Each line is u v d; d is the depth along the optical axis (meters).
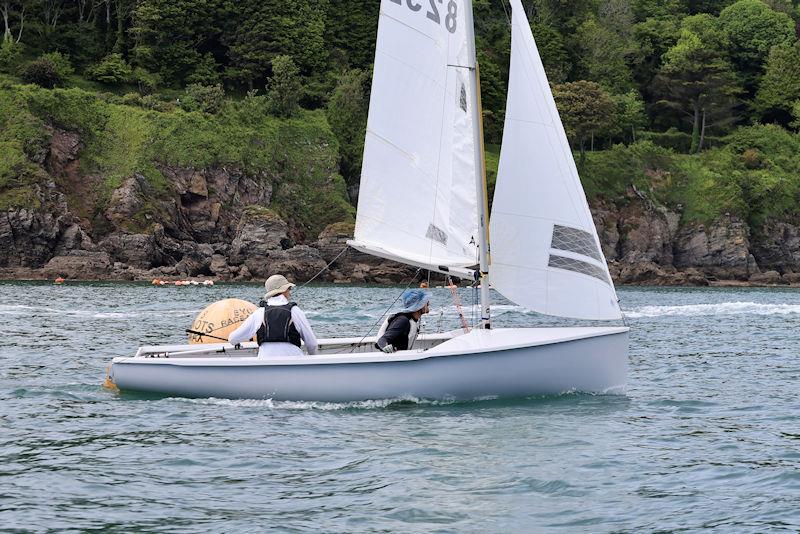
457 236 30.61
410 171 31.27
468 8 30.11
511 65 31.16
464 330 32.19
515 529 18.36
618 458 23.97
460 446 24.91
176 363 30.62
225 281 182.12
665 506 19.91
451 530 18.27
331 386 29.73
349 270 193.25
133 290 129.75
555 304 30.98
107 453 23.91
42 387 34.16
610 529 18.42
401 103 31.30
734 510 19.69
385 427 27.03
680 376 41.44
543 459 23.73
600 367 31.05
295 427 26.98
